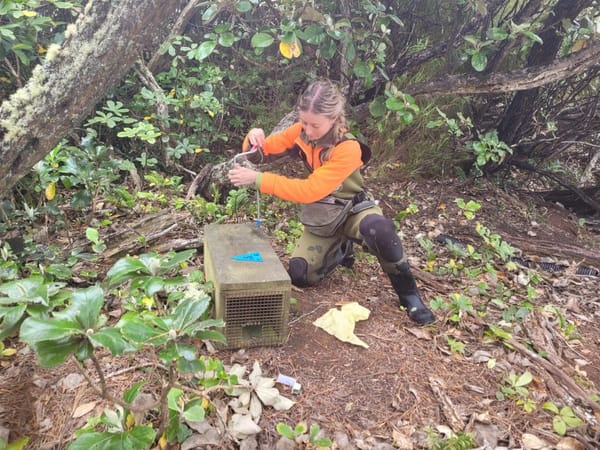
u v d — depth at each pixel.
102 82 1.90
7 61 3.54
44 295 1.34
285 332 2.32
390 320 2.63
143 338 1.33
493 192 4.86
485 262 3.42
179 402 1.82
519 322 2.73
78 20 1.82
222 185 3.94
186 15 4.25
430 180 4.87
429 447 1.88
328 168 2.39
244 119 4.83
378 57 3.38
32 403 1.95
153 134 3.48
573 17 4.04
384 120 4.32
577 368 2.50
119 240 3.04
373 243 2.48
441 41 4.36
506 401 2.17
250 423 1.89
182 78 4.29
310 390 2.12
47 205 3.01
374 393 2.13
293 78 4.46
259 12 4.36
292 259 2.72
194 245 3.06
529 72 3.89
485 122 5.05
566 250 3.94
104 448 1.50
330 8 3.69
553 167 5.21
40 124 1.85
